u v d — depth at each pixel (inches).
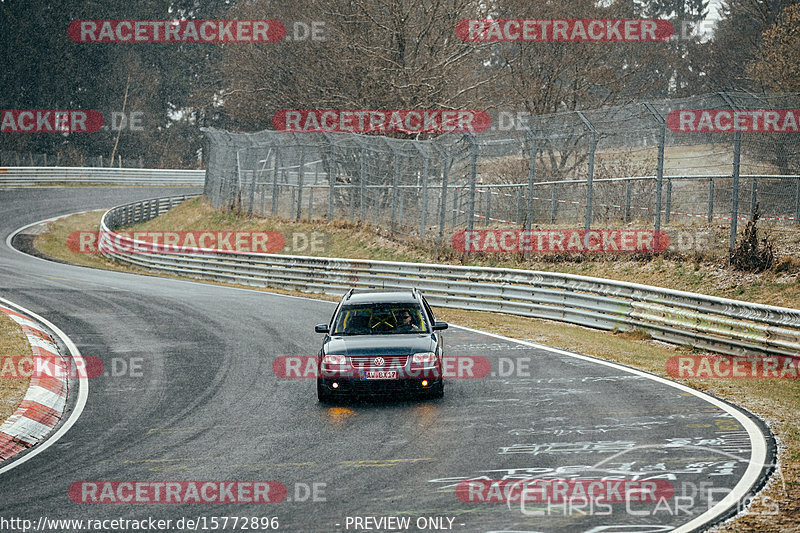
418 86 5949.8
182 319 2888.8
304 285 4028.1
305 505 1048.2
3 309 2989.7
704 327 2263.8
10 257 5226.4
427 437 1375.5
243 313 3053.6
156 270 5088.6
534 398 1658.5
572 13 6515.8
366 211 4980.3
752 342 2121.1
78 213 7711.6
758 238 3161.9
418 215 5103.3
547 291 2977.4
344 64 6550.2
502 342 2395.4
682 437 1331.2
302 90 7288.4
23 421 1518.2
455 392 1740.9
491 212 4813.0
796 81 5226.4
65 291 3666.3
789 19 5408.5
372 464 1226.6
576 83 6875.0
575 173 5457.7
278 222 5423.2
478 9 6451.8
